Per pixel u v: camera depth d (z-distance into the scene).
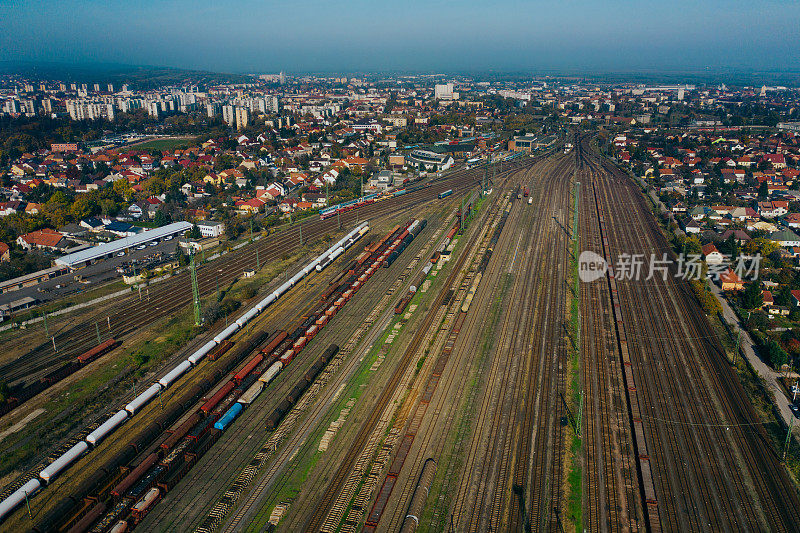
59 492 57.94
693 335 92.88
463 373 80.62
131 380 79.31
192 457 61.31
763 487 59.47
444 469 61.22
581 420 70.06
